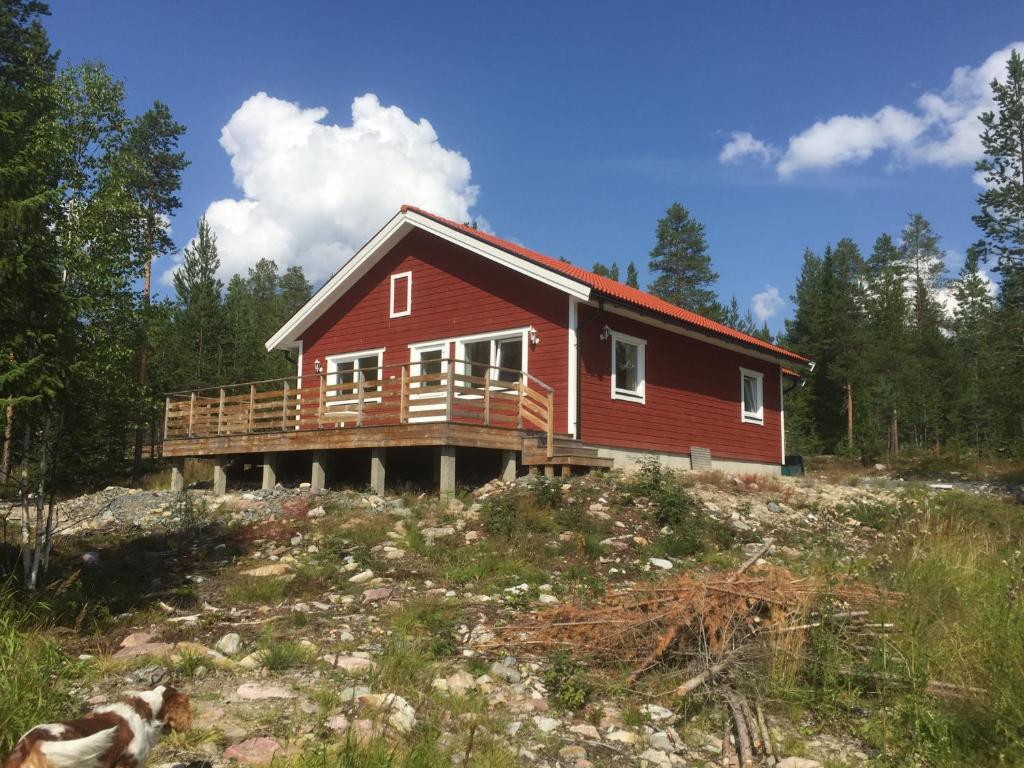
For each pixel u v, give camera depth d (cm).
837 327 4547
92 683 566
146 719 382
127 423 954
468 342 1814
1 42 2289
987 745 521
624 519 1198
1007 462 3419
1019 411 3541
